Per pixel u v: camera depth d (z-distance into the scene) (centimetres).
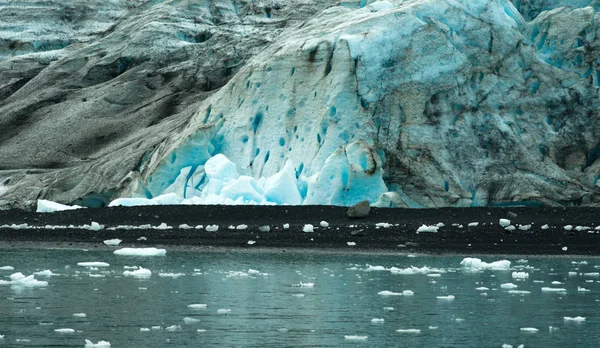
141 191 8406
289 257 5316
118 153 9406
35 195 9225
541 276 4591
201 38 11944
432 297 3812
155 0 13338
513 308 3553
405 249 5712
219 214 6900
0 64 13375
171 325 3125
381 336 2973
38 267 4744
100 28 14362
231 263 4984
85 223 6875
